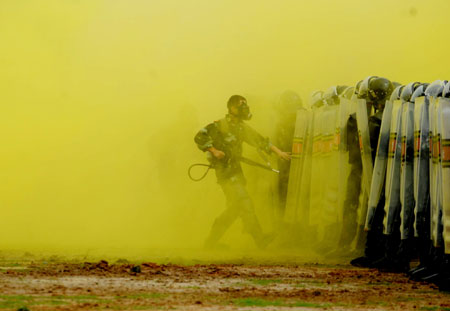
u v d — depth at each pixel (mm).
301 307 14633
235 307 14414
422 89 21344
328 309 14516
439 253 19438
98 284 16984
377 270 21672
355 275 20188
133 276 18500
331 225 27203
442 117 18922
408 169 21000
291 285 17859
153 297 15414
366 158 24672
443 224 18922
